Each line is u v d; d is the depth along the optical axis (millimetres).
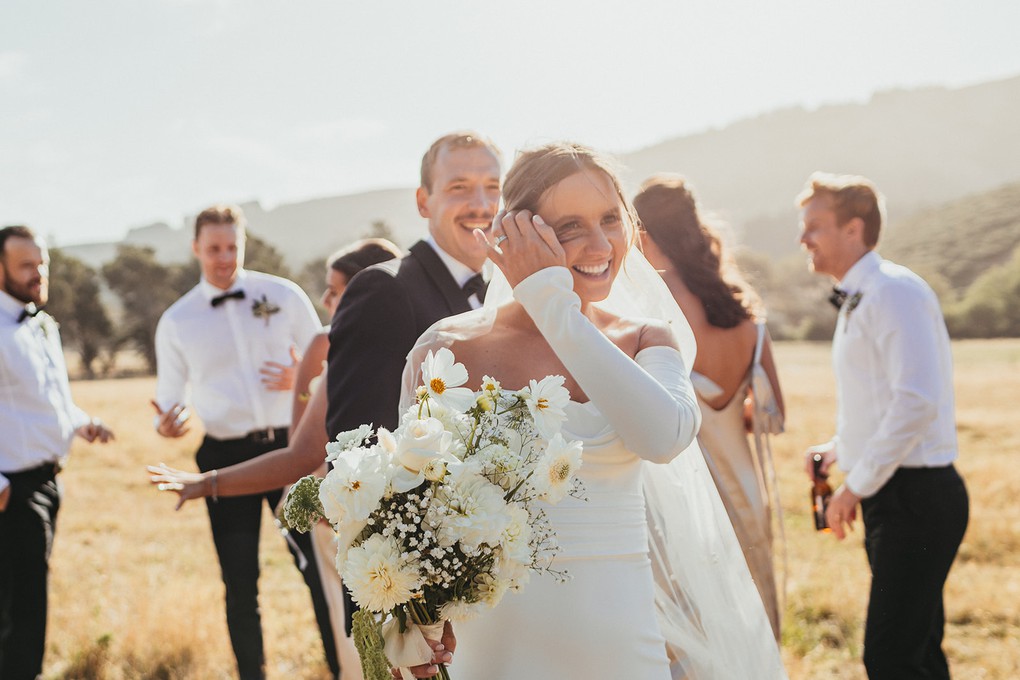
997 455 12555
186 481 3645
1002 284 82875
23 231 5352
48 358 5410
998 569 6906
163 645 5648
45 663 5652
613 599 2301
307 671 5473
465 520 1912
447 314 3266
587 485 2305
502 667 2268
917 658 4094
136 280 77312
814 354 57500
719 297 3980
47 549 5262
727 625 2928
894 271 4238
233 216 6223
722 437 3982
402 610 2080
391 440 2018
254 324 6133
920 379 4016
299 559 5078
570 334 2203
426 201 3561
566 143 2496
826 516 4324
